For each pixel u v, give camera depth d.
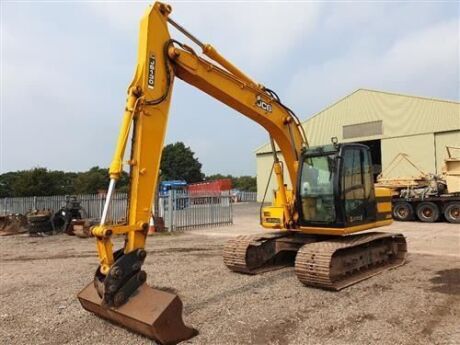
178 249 13.24
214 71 7.29
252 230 18.72
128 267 5.24
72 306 6.87
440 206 20.72
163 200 19.16
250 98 8.08
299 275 7.76
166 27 6.40
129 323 5.23
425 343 5.11
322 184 8.45
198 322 5.91
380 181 22.73
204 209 20.52
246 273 8.99
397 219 21.70
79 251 13.66
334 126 35.16
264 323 5.88
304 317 6.13
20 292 7.97
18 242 16.52
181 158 85.88
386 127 32.41
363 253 8.83
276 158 9.30
